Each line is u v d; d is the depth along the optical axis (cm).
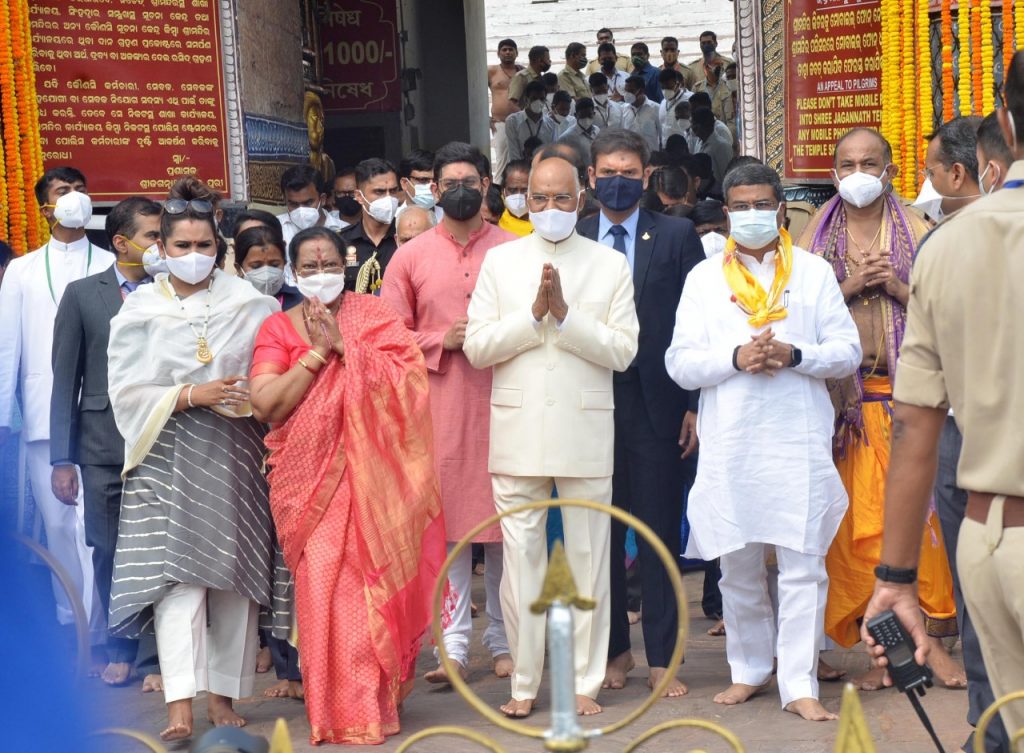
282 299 612
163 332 519
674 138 1142
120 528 513
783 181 887
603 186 563
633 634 675
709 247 720
